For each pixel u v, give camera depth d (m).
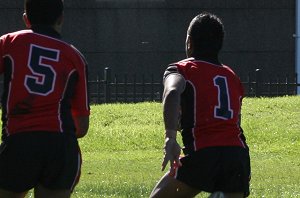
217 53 16.44
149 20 83.62
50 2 15.54
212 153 15.59
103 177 37.22
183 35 83.62
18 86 14.98
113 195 28.86
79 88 15.46
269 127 54.09
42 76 15.07
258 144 51.03
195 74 15.91
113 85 72.88
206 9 84.00
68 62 15.30
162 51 83.44
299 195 28.95
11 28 82.81
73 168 15.09
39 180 15.08
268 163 43.53
